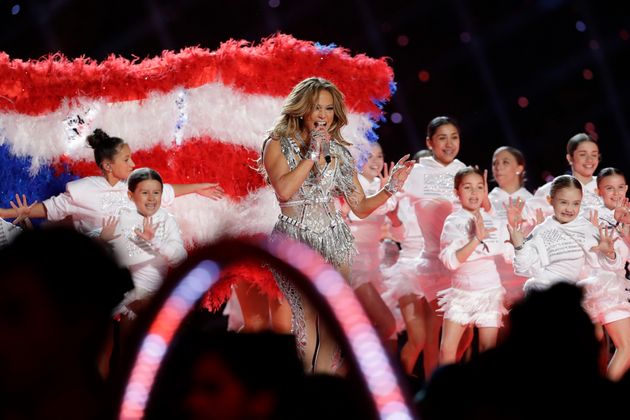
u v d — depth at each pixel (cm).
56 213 1764
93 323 532
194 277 485
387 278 2023
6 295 515
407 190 2072
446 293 1834
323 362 1365
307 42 1930
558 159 3600
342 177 1517
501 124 3631
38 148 1838
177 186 1816
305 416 541
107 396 512
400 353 2180
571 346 627
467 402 599
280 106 1891
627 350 1777
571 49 3578
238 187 1878
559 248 1798
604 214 1939
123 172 1769
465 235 1820
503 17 3578
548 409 602
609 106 3575
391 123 3631
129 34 3294
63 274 516
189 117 1873
